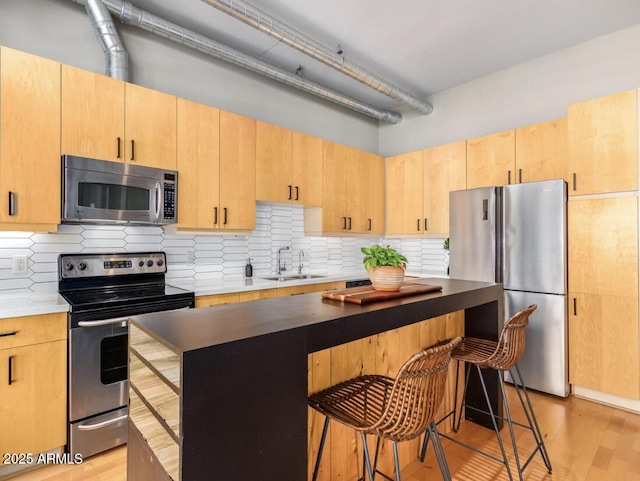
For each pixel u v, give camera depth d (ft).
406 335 6.20
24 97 6.52
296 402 3.66
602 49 10.25
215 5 7.66
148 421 4.03
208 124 9.21
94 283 8.18
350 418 4.12
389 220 14.26
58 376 6.25
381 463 5.92
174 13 8.97
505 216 9.90
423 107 13.64
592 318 8.75
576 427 7.59
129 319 4.12
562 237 8.98
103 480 5.94
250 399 3.29
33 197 6.59
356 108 13.55
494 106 12.50
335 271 14.20
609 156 8.55
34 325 6.01
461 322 7.72
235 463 3.17
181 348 2.94
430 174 12.97
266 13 8.61
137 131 7.95
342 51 10.86
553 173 10.07
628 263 8.28
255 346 3.33
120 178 7.61
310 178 11.71
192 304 7.98
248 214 10.00
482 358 6.07
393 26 9.62
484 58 11.47
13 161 6.40
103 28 7.99
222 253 10.80
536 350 9.34
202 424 2.96
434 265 14.15
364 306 4.82
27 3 7.67
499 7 8.87
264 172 10.44
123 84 7.78
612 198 8.50
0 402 5.69
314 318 4.08
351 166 13.12
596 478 5.95
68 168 6.93
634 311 8.19
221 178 9.43
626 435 7.27
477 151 11.71
